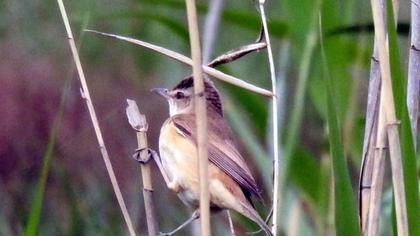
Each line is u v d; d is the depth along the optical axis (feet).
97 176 49.98
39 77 54.60
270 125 33.35
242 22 35.47
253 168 43.68
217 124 33.06
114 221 47.44
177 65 48.88
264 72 54.44
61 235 46.34
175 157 33.71
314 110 46.26
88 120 52.90
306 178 33.27
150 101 54.85
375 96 29.09
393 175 26.30
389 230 34.88
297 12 30.66
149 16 34.65
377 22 26.08
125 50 56.65
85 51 57.31
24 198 48.08
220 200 31.99
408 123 26.37
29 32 59.31
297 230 33.19
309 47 28.89
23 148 49.96
